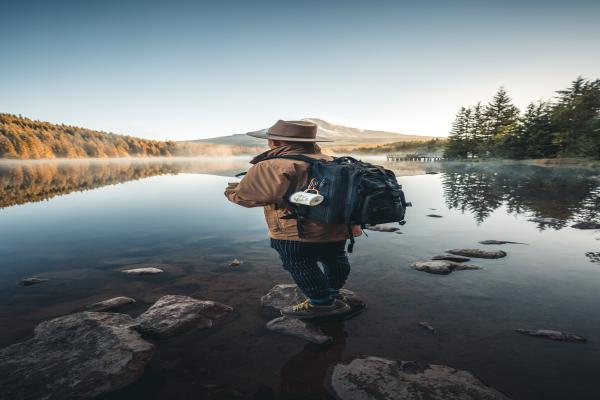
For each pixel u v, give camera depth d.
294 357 1.83
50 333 2.03
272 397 1.50
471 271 3.26
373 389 1.54
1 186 15.35
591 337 2.01
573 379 1.62
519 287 2.84
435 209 7.08
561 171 20.62
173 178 19.12
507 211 6.75
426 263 3.38
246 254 4.02
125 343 1.91
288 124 2.28
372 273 3.23
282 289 2.75
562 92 36.22
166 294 2.81
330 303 2.32
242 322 2.27
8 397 1.49
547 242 4.35
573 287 2.82
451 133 59.84
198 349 1.93
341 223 1.97
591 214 6.21
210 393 1.54
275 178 2.05
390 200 1.88
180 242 4.67
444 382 1.57
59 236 5.13
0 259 3.93
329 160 2.21
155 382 1.62
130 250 4.29
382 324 2.21
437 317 2.30
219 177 19.70
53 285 3.05
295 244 2.24
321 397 1.50
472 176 17.48
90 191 12.18
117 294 2.82
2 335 2.12
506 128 52.34
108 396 1.51
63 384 1.58
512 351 1.87
